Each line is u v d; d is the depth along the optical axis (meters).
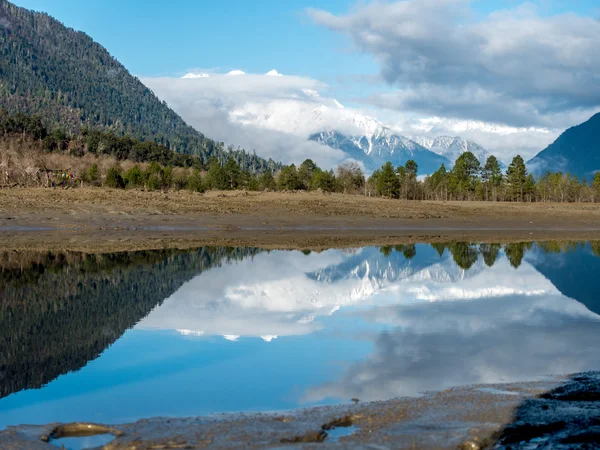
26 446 6.11
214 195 76.19
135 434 6.41
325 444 6.06
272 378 9.06
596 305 16.53
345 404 7.56
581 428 6.52
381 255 30.83
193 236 40.72
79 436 6.58
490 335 12.29
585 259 29.81
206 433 6.42
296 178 128.25
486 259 29.42
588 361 10.10
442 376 9.09
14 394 8.29
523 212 74.38
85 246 32.09
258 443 6.12
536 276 23.17
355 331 12.67
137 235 39.75
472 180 145.25
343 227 51.38
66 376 9.20
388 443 6.08
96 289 18.05
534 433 6.41
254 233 44.62
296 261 27.36
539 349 11.05
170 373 9.28
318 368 9.55
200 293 17.84
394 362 10.02
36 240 34.78
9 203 48.25
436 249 34.84
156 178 116.75
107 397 8.17
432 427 6.55
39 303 15.59
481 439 6.16
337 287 19.75
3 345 11.08
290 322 13.68
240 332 12.53
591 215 73.12
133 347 11.12
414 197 139.12
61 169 118.25
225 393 8.34
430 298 17.61
